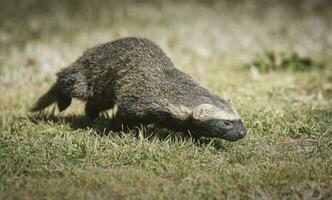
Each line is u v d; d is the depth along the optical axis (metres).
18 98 24.95
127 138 17.72
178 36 37.38
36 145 17.16
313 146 17.59
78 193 13.90
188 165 15.97
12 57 32.38
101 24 39.62
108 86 18.73
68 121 20.52
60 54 32.72
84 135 18.17
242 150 17.23
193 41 36.62
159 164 15.89
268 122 19.67
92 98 19.47
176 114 17.16
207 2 46.03
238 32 39.12
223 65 32.50
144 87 17.62
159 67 18.00
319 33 38.81
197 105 17.00
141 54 18.28
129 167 15.91
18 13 42.16
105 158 16.59
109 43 19.36
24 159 16.05
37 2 44.25
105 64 18.83
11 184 14.73
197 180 14.90
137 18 40.88
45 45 34.53
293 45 36.78
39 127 19.55
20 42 35.78
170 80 17.64
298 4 45.94
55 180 14.80
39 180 14.91
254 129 19.23
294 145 18.08
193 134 17.86
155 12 42.50
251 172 15.37
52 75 28.98
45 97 21.20
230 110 17.09
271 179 14.82
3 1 43.97
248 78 28.97
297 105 22.97
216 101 17.22
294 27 40.16
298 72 29.95
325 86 26.83
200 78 28.52
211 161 16.58
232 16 42.62
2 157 16.22
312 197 14.16
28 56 32.38
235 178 14.99
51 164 15.84
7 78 28.33
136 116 17.77
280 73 29.95
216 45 36.72
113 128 18.44
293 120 20.69
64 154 16.77
